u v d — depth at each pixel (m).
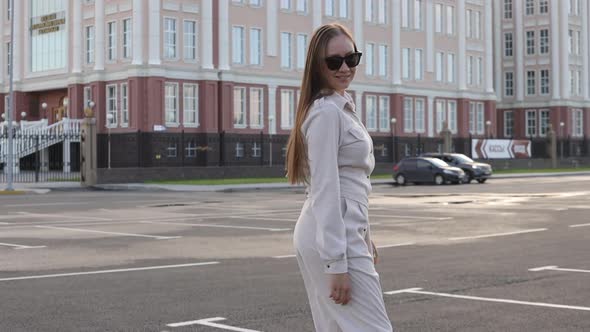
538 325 7.27
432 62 62.44
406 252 12.66
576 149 73.75
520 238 14.69
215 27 48.84
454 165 42.41
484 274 10.30
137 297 8.78
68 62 51.94
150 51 46.16
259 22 51.28
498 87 77.00
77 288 9.41
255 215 20.81
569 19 74.62
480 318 7.57
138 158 45.44
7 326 7.36
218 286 9.47
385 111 59.31
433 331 7.01
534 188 34.56
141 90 46.03
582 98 75.88
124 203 26.41
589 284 9.51
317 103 3.73
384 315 3.70
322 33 3.85
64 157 48.28
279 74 52.44
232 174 46.28
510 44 76.38
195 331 7.09
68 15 52.00
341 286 3.60
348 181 3.76
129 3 46.94
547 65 74.12
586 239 14.43
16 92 56.16
